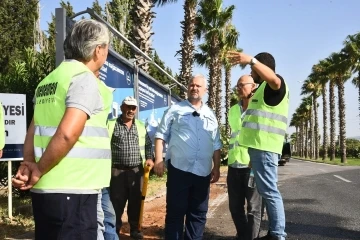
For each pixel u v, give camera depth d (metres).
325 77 58.19
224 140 24.78
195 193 4.97
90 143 2.57
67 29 5.79
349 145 78.94
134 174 6.01
